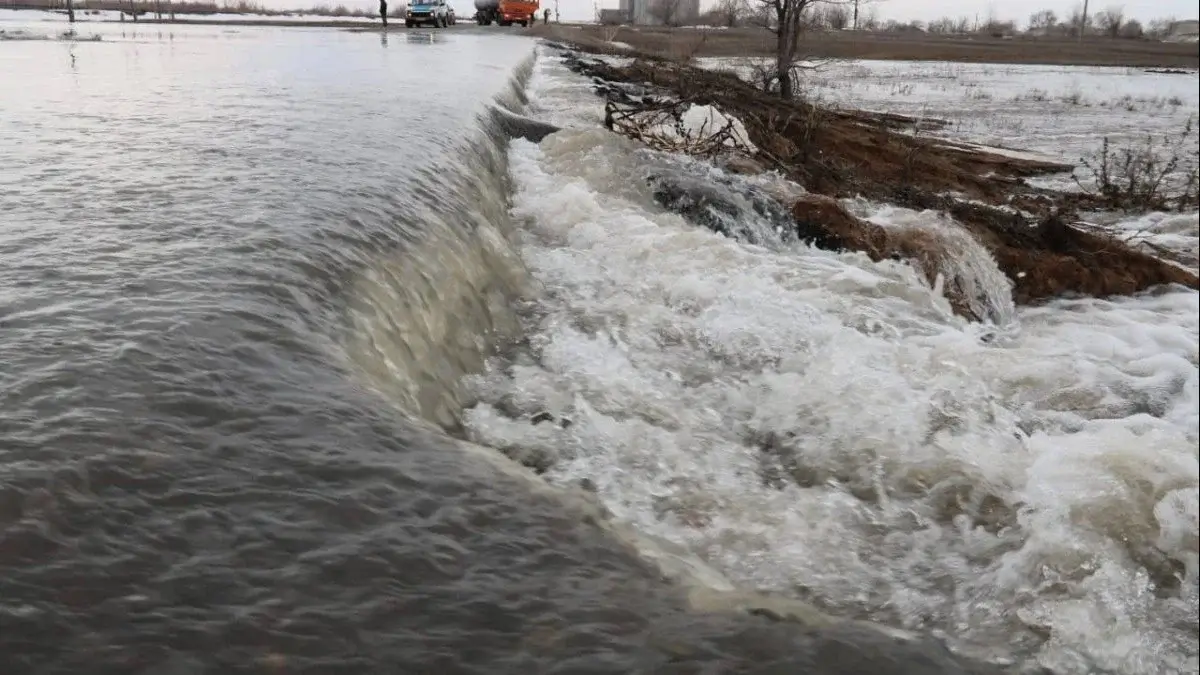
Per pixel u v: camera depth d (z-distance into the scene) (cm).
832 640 262
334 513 295
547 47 4378
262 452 323
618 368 621
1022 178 2131
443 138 1000
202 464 310
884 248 1090
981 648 376
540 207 1003
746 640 258
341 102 1294
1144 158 2364
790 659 251
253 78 1677
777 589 392
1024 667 370
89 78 1620
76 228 554
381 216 630
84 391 342
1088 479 518
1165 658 393
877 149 1934
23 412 324
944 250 1096
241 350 396
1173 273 1230
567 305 734
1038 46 9238
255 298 450
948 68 6219
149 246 520
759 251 955
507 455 473
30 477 286
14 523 266
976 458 536
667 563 305
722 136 1488
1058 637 392
